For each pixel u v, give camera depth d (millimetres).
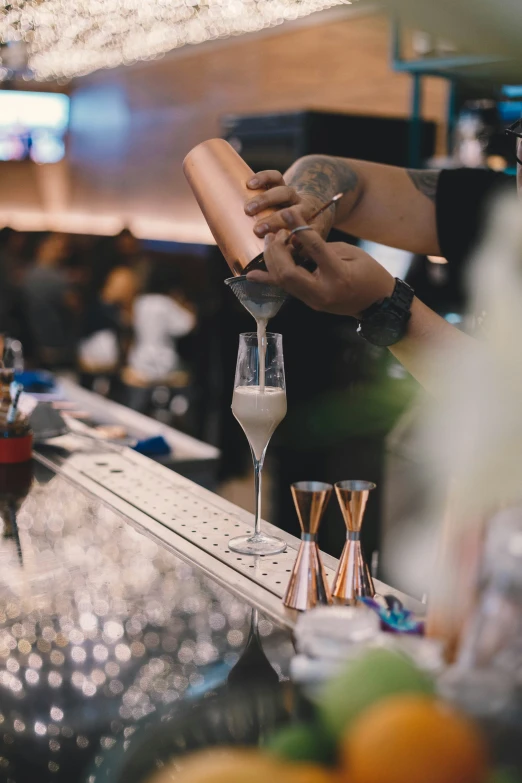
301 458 3686
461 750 512
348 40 5707
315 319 3764
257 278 1104
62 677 902
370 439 3547
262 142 4211
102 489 1647
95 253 8008
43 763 735
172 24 4859
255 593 1125
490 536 582
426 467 698
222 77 7035
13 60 6492
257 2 4215
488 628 562
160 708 824
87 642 989
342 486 1070
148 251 8094
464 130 3361
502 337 570
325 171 1523
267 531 1397
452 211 1568
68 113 9594
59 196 9883
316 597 1064
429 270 3408
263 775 558
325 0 3852
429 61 3227
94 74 8984
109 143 8906
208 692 849
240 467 4391
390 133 4098
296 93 6258
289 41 6250
